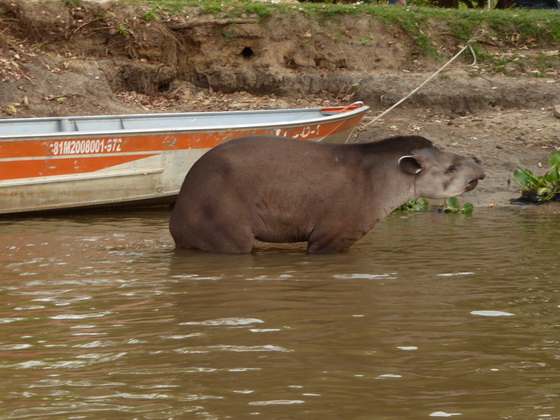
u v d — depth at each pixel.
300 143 15.01
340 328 9.40
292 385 7.46
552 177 22.34
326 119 22.66
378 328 9.41
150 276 12.55
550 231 17.48
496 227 18.23
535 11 35.38
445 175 15.06
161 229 18.08
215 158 14.86
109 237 16.78
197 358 8.29
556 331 9.29
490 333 9.21
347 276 12.52
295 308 10.38
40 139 19.84
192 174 15.05
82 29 30.30
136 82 30.42
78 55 29.94
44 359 8.31
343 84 30.42
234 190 14.59
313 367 7.98
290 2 34.19
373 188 14.80
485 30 32.59
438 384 7.49
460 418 6.64
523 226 18.34
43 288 11.70
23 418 6.69
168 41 31.06
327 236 14.64
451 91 29.30
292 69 31.39
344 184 14.70
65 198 20.64
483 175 15.28
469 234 17.12
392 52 31.73
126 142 20.84
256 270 13.04
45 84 27.62
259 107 29.42
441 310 10.27
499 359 8.24
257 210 14.60
